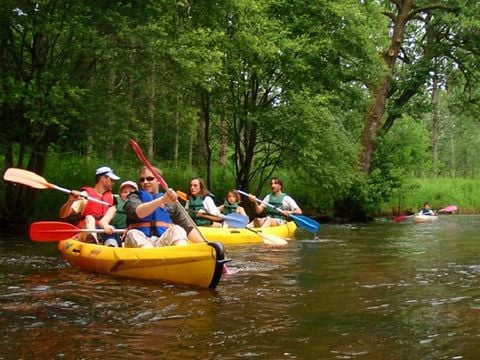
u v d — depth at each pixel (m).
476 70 21.94
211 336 3.31
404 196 22.47
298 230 12.80
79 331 3.43
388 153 20.62
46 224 6.27
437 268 6.06
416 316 3.78
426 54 21.64
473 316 3.76
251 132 16.16
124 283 5.09
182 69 11.81
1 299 4.36
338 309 4.01
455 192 26.62
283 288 4.84
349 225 16.06
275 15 15.84
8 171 6.68
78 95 10.45
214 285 4.81
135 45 11.49
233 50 13.84
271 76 15.78
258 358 2.90
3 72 10.57
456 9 20.33
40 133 10.76
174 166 19.03
